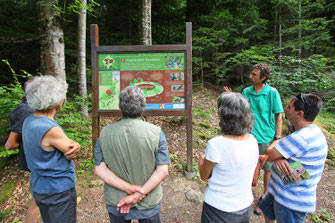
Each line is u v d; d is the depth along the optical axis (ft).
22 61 26.91
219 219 4.27
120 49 9.55
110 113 9.81
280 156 4.70
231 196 4.20
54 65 12.09
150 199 4.50
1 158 10.75
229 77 27.09
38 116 4.66
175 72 9.64
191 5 31.27
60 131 4.61
